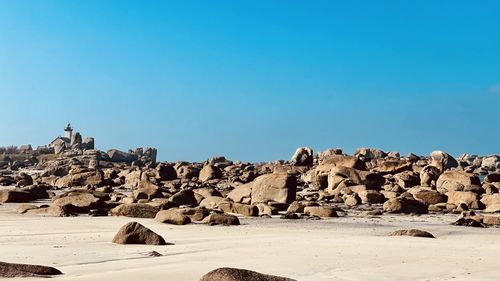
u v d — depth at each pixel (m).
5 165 117.31
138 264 14.55
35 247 17.94
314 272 13.58
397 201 37.50
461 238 22.83
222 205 34.50
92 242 19.50
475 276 13.22
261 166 86.69
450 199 43.22
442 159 86.25
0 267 12.41
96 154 122.25
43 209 32.19
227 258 15.77
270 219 31.56
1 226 24.92
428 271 13.84
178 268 13.74
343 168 52.12
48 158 122.25
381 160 72.75
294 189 40.75
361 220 31.64
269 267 14.25
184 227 25.98
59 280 11.75
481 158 124.56
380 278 12.88
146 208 31.64
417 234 22.70
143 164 113.69
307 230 25.38
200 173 70.25
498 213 37.88
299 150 79.88
